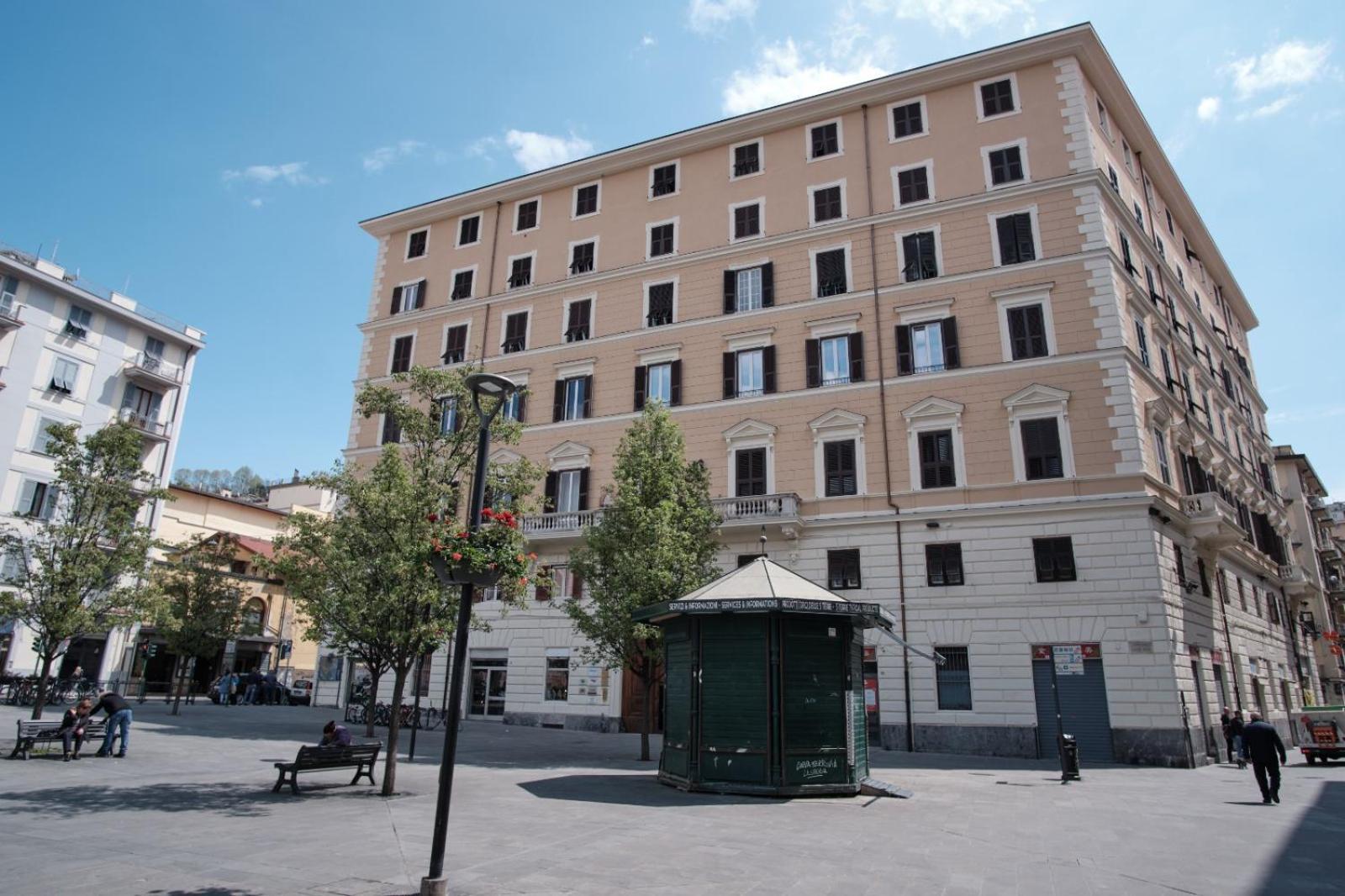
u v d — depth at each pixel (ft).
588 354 117.29
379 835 34.37
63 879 26.30
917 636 87.66
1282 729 118.52
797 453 99.81
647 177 123.13
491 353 124.77
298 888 25.90
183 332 164.25
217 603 117.80
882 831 37.60
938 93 106.83
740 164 116.78
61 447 69.41
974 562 87.51
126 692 143.33
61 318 144.66
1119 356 87.56
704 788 47.37
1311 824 42.75
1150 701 77.30
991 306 95.50
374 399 49.42
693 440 105.91
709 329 109.91
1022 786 58.03
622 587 72.54
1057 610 82.79
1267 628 123.75
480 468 32.53
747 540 97.35
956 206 100.32
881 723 86.99
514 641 107.76
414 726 66.49
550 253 126.62
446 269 134.72
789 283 107.45
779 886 27.25
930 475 92.84
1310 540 183.93
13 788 44.73
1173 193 129.18
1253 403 164.04
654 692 102.53
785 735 47.16
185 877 26.94
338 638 49.78
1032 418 89.76
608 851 31.91
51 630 64.39
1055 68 100.89
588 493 109.91
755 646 48.62
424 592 44.91
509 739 85.92
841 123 111.65
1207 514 91.40
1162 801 51.42
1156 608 79.15
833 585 93.09
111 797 42.73
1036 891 27.71
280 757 63.57
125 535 69.26
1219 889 28.50
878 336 99.81
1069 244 93.91
